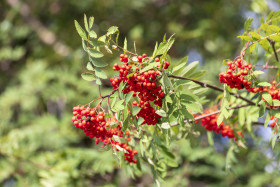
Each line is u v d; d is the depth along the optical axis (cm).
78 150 511
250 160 562
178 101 223
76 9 882
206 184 741
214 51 822
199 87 295
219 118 240
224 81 233
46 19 972
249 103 302
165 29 899
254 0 460
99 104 222
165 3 920
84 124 214
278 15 275
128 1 878
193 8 913
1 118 668
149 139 290
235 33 809
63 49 843
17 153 508
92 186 568
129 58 219
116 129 239
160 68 216
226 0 841
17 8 870
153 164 283
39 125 618
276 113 234
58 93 675
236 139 350
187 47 870
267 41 252
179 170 547
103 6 861
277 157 465
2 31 844
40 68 741
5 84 923
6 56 813
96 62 222
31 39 941
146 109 221
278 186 588
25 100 709
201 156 536
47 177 460
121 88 209
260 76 407
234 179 673
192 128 335
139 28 830
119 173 536
